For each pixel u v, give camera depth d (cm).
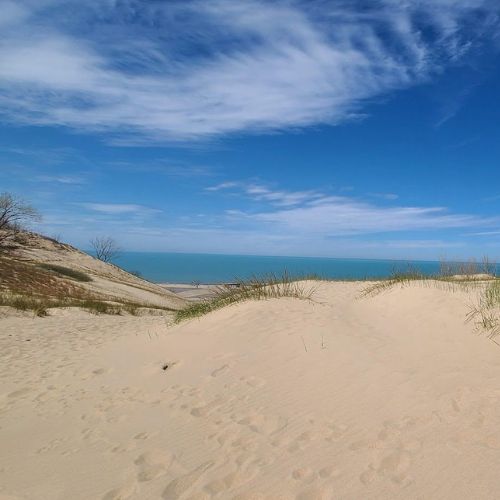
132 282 4959
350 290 1134
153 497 308
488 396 385
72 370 725
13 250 4472
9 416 535
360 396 429
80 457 392
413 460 307
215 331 750
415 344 566
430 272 1045
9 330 1233
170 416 464
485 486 267
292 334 649
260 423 411
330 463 320
